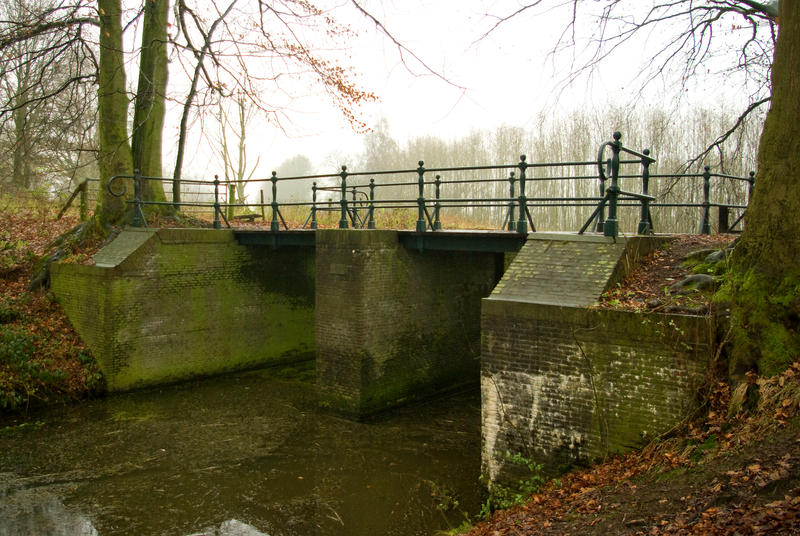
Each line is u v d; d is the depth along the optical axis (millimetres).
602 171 8516
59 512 8391
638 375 7109
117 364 13367
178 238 14227
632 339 7137
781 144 6520
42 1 16547
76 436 11125
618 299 7582
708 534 4594
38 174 23109
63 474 9578
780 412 5715
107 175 15422
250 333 15750
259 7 15867
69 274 14023
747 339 6395
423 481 9266
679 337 6844
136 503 8664
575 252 8594
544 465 7777
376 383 12148
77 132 16984
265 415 12281
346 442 10836
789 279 6336
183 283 14391
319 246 12453
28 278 15016
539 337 7785
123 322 13406
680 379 6859
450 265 13773
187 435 11195
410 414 12320
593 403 7414
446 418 12086
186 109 17328
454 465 9844
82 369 13188
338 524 8062
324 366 12445
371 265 11867
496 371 8141
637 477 6348
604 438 7332
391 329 12383
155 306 13930
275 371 15805
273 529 7977
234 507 8555
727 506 4926
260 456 10258
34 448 10562
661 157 20609
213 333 15008
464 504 8508
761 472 5121
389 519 8148
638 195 8758
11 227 18172
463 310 14195
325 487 9117
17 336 12812
